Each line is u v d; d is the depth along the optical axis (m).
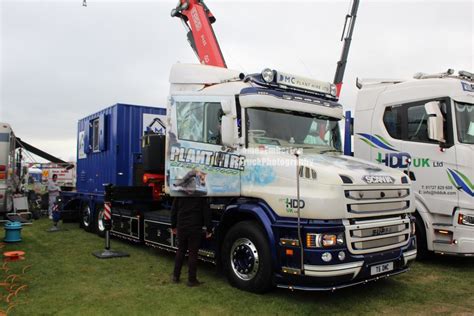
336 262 5.07
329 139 7.11
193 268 6.29
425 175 7.77
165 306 5.38
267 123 6.38
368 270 5.35
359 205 5.36
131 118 10.52
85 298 5.68
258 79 6.46
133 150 10.50
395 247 5.74
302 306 5.41
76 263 7.70
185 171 6.72
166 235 7.73
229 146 6.26
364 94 9.05
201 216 6.38
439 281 6.64
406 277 6.88
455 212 7.30
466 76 8.08
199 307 5.35
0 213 12.95
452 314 5.20
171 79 7.43
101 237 10.75
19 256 8.00
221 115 6.45
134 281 6.51
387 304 5.54
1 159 12.73
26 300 5.58
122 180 10.30
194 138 6.79
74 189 14.27
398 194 5.89
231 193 6.18
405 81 8.41
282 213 5.52
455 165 7.37
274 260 5.50
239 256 6.09
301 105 6.68
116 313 5.12
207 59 11.04
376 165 6.36
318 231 5.11
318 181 5.30
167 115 7.32
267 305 5.42
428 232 7.66
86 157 12.32
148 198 9.28
